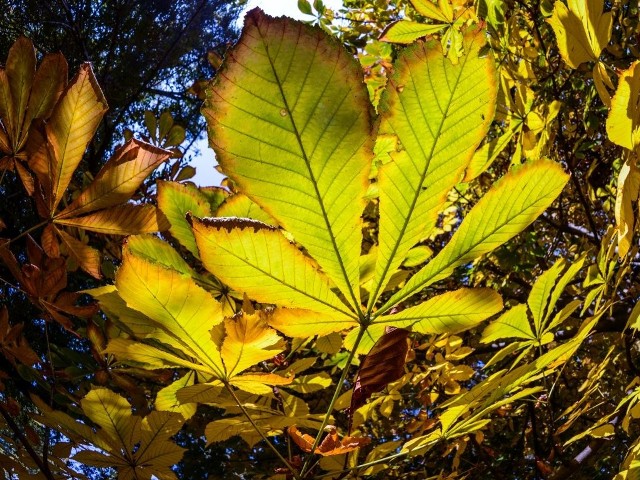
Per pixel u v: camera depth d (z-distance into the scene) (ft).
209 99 1.07
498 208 1.29
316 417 1.95
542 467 3.38
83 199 2.15
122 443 2.09
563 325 6.05
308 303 1.35
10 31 12.00
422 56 1.16
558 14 1.82
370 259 2.20
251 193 1.14
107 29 13.24
